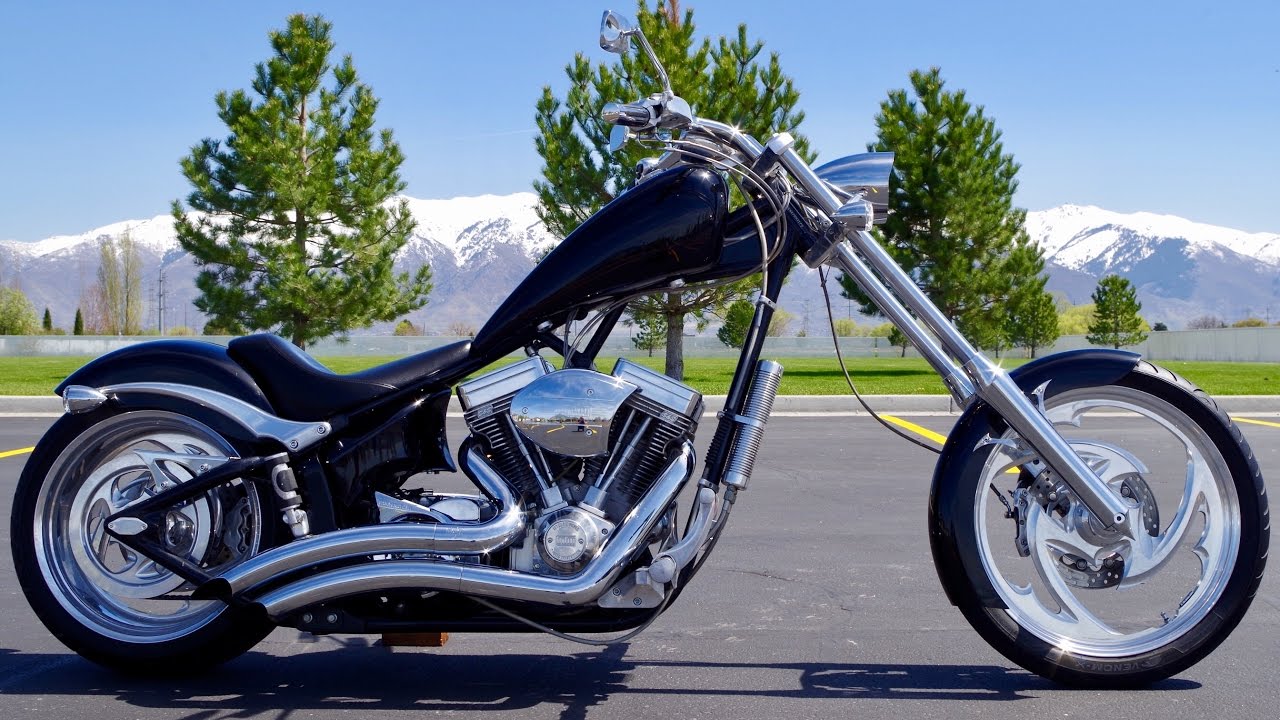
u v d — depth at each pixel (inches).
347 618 123.5
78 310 3937.0
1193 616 126.6
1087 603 169.0
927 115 1182.9
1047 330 1772.9
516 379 126.0
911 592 177.5
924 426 436.1
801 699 125.2
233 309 979.3
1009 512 132.3
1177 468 307.3
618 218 125.1
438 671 137.1
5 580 183.0
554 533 118.7
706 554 126.8
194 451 136.0
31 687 130.6
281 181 945.5
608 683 131.6
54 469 134.6
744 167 125.0
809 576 188.7
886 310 128.0
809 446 372.8
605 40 123.2
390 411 131.6
